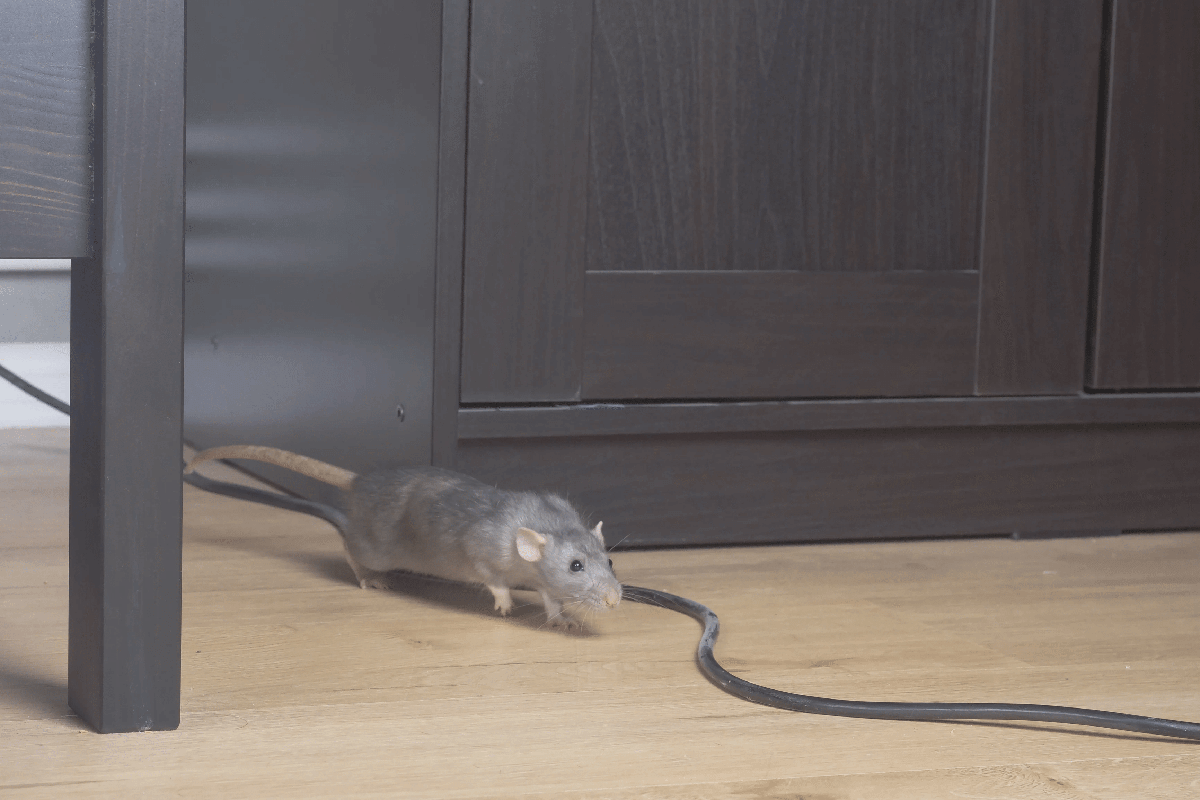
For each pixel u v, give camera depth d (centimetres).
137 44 92
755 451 166
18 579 140
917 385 169
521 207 154
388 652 120
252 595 139
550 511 134
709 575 153
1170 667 121
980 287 169
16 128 91
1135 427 179
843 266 164
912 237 166
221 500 188
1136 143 171
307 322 186
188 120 224
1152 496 181
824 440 168
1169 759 98
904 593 147
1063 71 168
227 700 106
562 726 102
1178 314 176
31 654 115
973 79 165
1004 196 168
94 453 95
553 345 157
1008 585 152
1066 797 91
